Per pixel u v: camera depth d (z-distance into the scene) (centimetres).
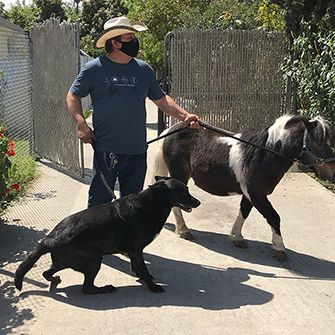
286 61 790
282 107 823
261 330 357
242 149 473
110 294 408
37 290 412
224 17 980
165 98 472
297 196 690
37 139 905
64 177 784
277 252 482
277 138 455
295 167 796
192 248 511
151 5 1323
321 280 441
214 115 810
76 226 392
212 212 624
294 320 372
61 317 371
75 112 438
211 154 496
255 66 803
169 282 433
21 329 354
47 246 393
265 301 400
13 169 677
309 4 739
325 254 501
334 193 709
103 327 358
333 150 450
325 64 692
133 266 425
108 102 437
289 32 788
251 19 976
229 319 371
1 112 780
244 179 473
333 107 688
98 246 396
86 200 661
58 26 774
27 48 881
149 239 410
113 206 405
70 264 397
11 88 829
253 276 447
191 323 365
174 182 410
